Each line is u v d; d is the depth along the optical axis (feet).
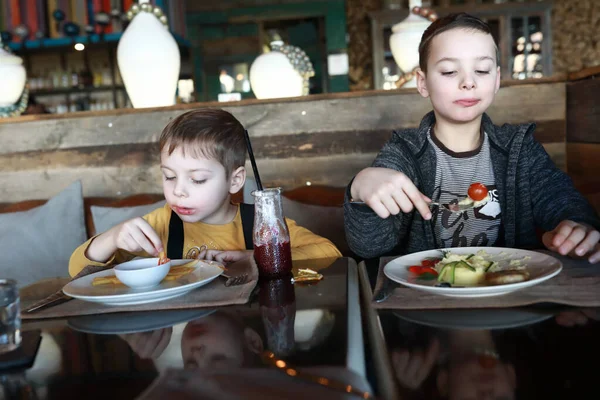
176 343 2.10
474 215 4.42
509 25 16.42
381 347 1.96
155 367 1.86
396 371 1.71
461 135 4.40
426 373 1.68
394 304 2.41
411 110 6.22
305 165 6.41
